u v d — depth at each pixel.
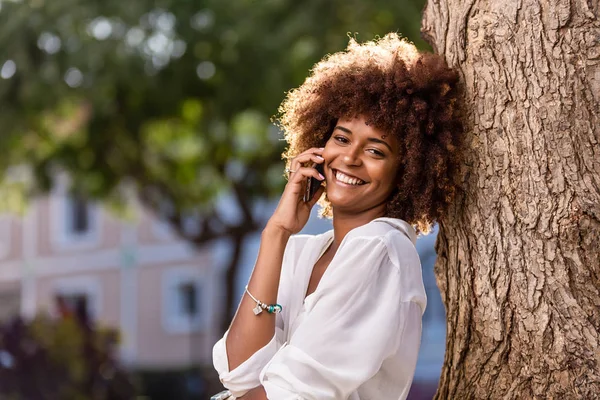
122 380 8.41
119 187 12.85
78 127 10.49
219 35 8.80
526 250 2.39
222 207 17.91
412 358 2.31
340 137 2.40
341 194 2.40
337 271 2.26
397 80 2.34
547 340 2.37
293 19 8.05
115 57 8.58
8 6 8.86
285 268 2.57
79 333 8.13
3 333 7.77
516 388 2.44
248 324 2.36
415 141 2.35
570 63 2.34
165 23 8.94
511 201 2.42
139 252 22.17
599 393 2.29
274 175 12.24
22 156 11.24
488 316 2.48
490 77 2.45
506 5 2.42
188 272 21.34
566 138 2.34
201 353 20.94
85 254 23.00
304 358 2.20
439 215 2.54
